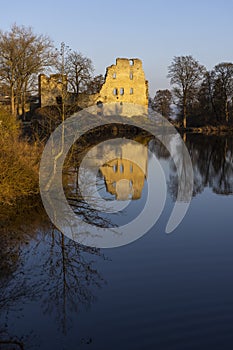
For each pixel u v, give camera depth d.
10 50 26.73
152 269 6.02
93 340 4.16
